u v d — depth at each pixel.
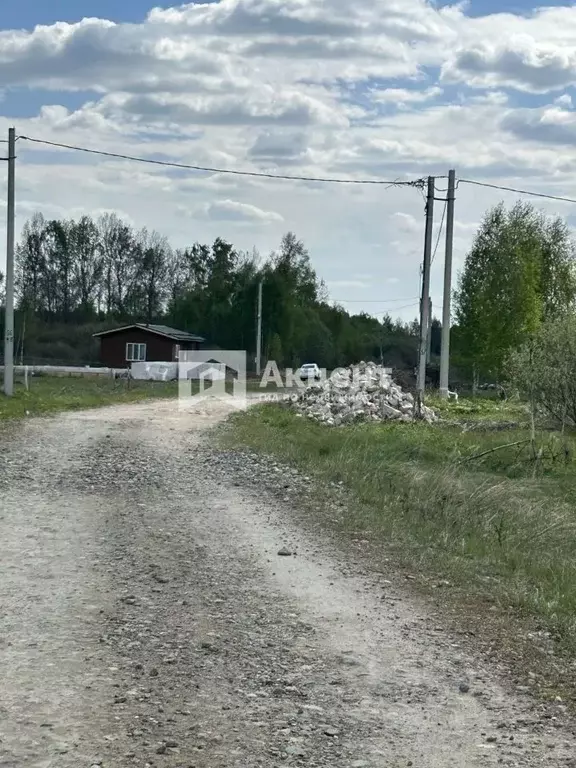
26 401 27.58
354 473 14.77
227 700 5.43
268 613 7.30
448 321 30.92
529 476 16.28
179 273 84.12
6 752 4.63
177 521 10.92
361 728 5.11
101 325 74.00
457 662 6.29
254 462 16.34
